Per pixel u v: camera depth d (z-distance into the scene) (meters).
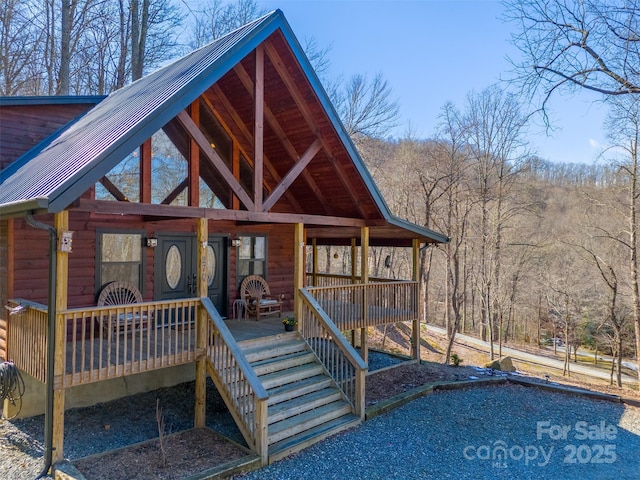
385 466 5.69
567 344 21.86
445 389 9.13
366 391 8.77
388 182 23.92
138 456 5.60
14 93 14.79
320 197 10.05
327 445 6.29
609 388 11.09
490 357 21.69
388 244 12.27
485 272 22.58
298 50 7.54
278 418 6.43
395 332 22.86
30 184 5.77
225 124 9.35
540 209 23.36
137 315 8.23
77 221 7.82
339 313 9.34
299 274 8.52
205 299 6.77
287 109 8.46
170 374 8.62
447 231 21.28
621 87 5.03
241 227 10.51
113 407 7.56
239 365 6.02
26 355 6.10
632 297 17.34
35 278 7.25
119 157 5.30
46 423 5.31
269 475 5.37
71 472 5.03
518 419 7.56
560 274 22.11
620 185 17.30
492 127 21.41
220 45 7.53
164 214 6.45
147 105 6.13
